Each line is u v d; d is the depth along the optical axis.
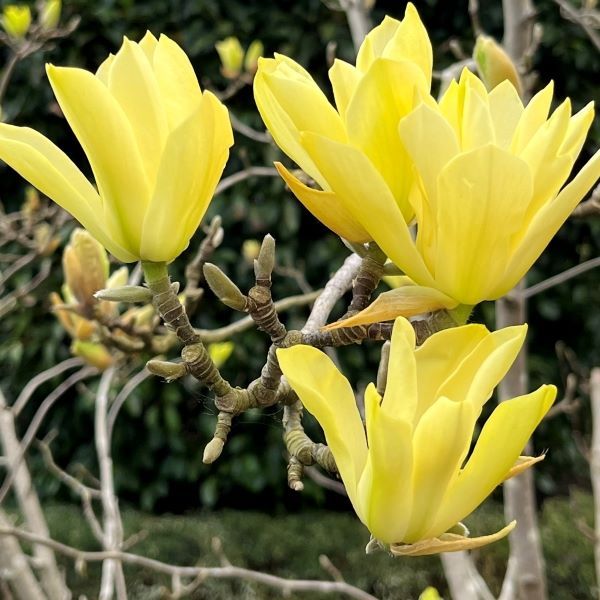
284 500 2.57
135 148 0.45
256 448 2.42
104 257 0.90
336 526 2.38
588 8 1.37
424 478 0.43
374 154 0.45
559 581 2.10
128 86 0.44
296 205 2.20
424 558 2.22
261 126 2.18
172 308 0.48
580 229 2.29
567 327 2.42
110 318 0.92
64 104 0.44
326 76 2.23
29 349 2.34
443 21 2.22
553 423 2.41
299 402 0.52
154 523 2.35
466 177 0.42
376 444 0.42
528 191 0.43
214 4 2.20
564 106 0.43
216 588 2.20
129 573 2.23
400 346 0.43
